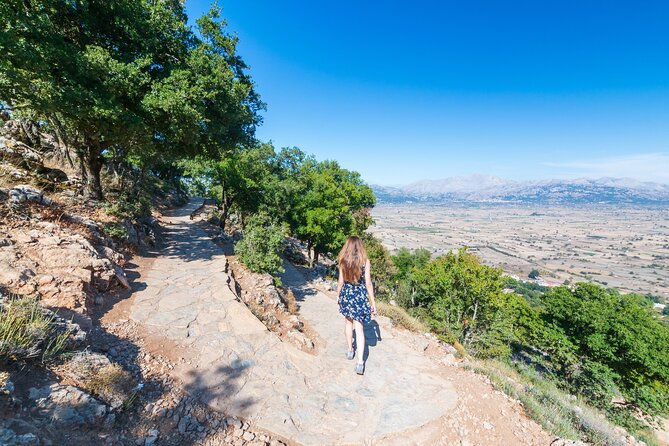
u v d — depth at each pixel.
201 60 8.96
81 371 2.92
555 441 3.66
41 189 8.82
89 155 10.59
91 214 8.86
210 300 6.13
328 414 3.70
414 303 30.12
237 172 17.94
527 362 25.31
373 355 5.37
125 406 2.90
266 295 7.84
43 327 2.96
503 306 20.39
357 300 4.53
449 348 6.95
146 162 14.91
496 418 4.02
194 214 23.47
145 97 7.79
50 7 7.41
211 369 4.07
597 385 17.70
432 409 4.00
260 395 3.78
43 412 2.22
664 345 17.09
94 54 6.97
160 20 9.19
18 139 13.08
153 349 4.22
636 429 16.30
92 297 4.97
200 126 9.30
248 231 10.04
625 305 19.33
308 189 24.23
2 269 4.15
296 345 5.46
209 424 3.13
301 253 24.58
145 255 9.07
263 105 13.20
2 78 6.69
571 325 21.00
